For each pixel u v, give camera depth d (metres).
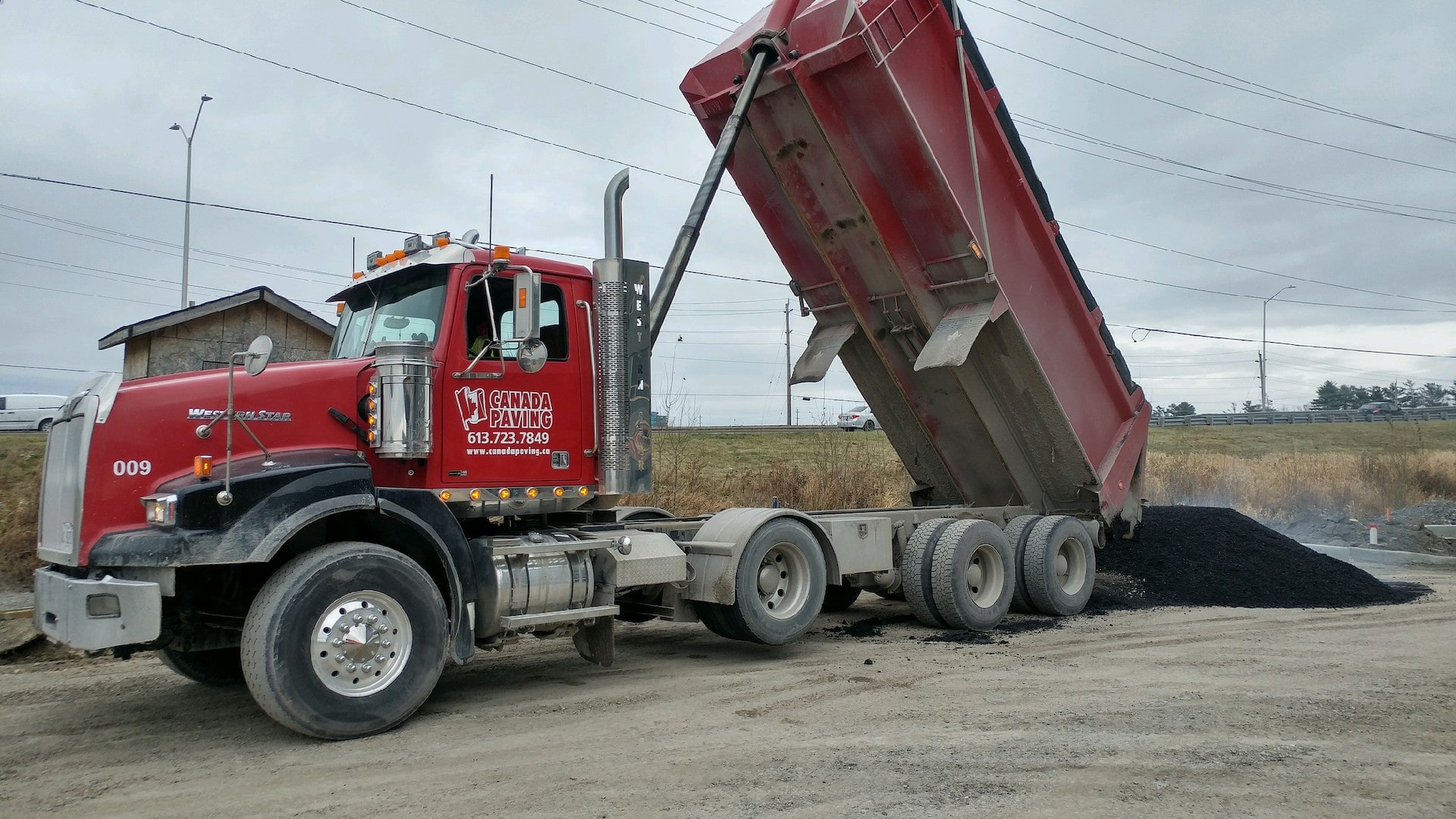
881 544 8.63
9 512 10.90
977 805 4.07
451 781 4.48
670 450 15.89
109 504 5.14
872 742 5.05
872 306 9.29
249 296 16.25
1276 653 7.43
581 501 6.65
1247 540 11.48
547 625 6.15
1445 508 18.33
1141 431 10.52
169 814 4.09
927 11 8.10
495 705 5.98
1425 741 4.98
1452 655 7.31
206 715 5.82
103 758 4.95
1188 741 4.99
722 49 8.36
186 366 15.93
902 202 8.45
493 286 6.30
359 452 5.82
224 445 5.46
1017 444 9.88
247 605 5.85
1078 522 9.63
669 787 4.34
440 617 5.57
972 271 8.52
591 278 6.79
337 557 5.22
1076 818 3.91
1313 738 5.05
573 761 4.77
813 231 8.86
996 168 8.73
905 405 10.51
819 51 7.69
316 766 4.74
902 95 7.81
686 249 7.41
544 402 6.44
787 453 21.70
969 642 8.10
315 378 5.78
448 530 5.70
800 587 7.53
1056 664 7.09
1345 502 20.72
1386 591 10.45
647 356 6.88
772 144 8.52
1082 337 9.66
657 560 6.93
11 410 35.41
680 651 7.84
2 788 4.46
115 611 4.90
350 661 5.24
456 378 6.04
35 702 6.16
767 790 4.28
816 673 6.84
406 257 6.46
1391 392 86.44
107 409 5.20
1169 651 7.52
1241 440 38.62
